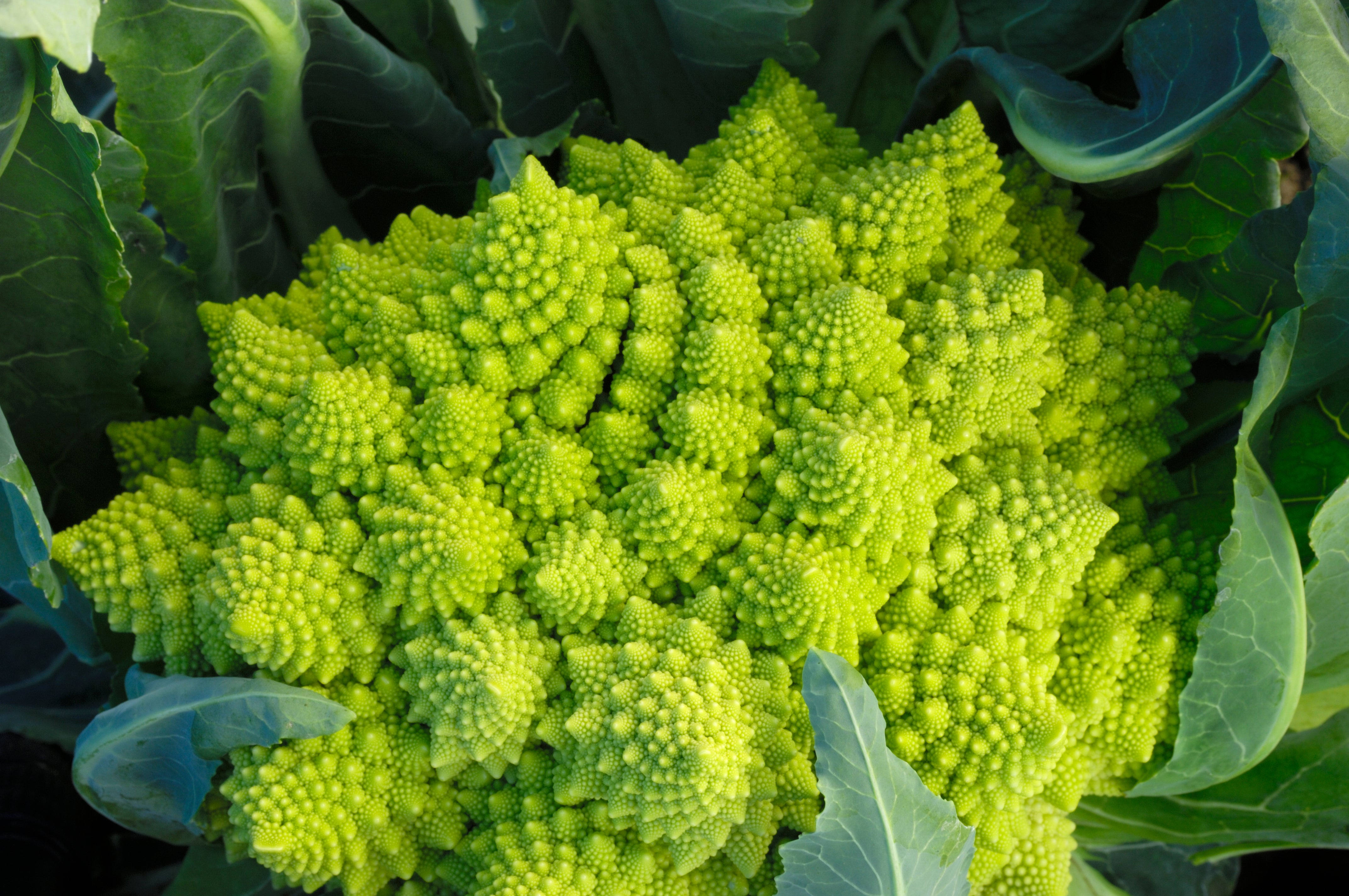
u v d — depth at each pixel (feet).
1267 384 1.30
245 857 1.34
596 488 1.32
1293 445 1.36
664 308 1.31
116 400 1.39
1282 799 1.37
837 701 1.24
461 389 1.30
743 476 1.32
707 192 1.36
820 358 1.31
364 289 1.34
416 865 1.30
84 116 1.51
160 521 1.30
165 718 1.27
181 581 1.29
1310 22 1.24
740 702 1.26
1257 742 1.32
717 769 1.22
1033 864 1.32
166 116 1.33
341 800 1.27
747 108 1.42
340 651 1.28
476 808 1.30
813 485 1.28
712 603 1.29
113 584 1.28
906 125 1.51
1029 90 1.39
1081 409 1.37
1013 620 1.32
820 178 1.38
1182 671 1.33
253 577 1.25
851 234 1.34
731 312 1.31
